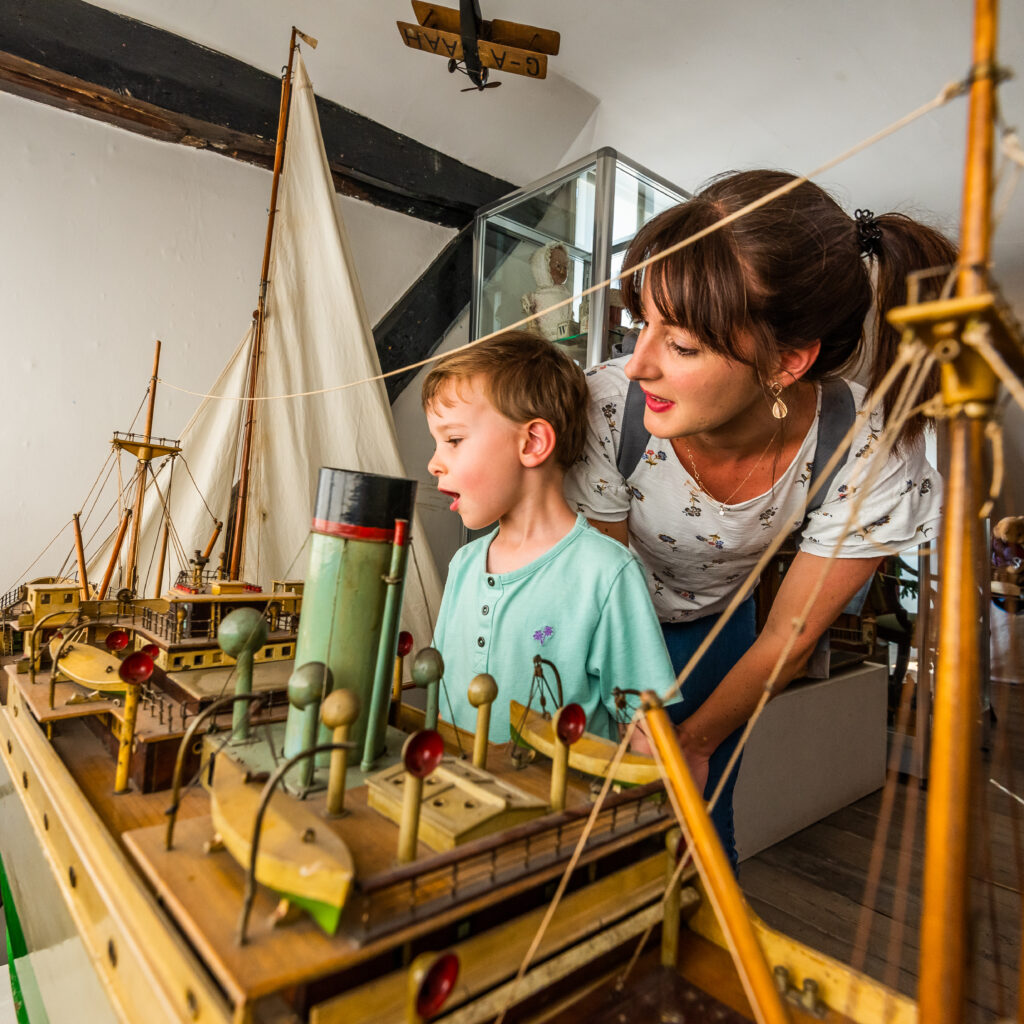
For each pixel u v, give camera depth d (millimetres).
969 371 266
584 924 440
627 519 971
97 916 479
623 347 1251
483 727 545
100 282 1605
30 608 983
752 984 337
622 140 2281
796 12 1735
